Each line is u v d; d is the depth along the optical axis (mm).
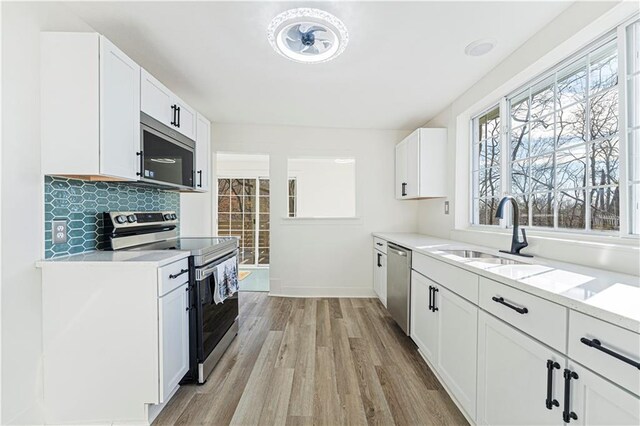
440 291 1919
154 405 1586
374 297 3846
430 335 2070
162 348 1535
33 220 1454
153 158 1960
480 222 2742
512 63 2010
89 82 1475
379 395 1777
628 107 1422
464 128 2852
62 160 1481
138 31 1781
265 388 1845
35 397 1459
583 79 1690
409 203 3930
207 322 1978
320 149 3848
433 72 2303
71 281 1496
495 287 1337
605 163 1561
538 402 1076
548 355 1032
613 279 1212
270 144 3799
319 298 3783
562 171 1834
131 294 1504
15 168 1358
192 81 2473
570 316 950
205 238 2703
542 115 1999
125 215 2107
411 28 1729
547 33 1704
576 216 1733
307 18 1628
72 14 1613
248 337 2590
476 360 1488
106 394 1515
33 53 1435
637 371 751
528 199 2139
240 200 5645
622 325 784
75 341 1502
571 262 1603
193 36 1832
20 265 1392
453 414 1619
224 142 3746
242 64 2182
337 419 1577
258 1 1521
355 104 3008
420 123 3648
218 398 1748
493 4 1530
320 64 2186
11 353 1354
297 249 3871
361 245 3900
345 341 2512
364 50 1971
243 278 4789
